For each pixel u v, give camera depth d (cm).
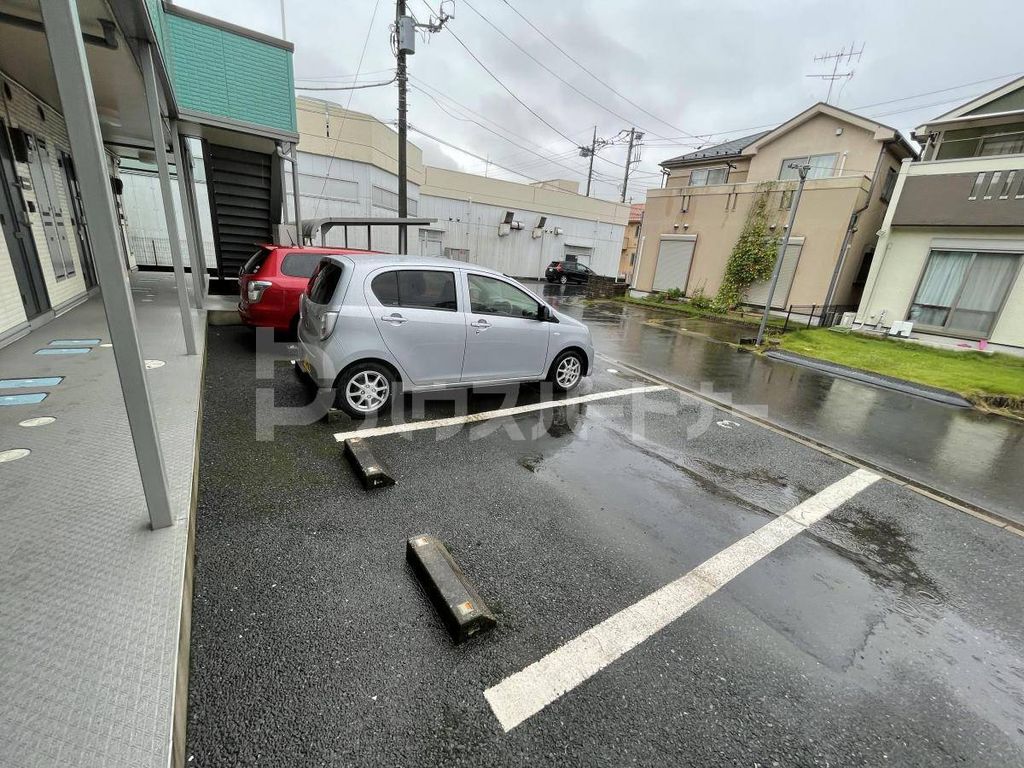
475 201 2291
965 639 218
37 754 112
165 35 509
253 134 706
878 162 1288
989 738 169
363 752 143
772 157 1502
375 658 176
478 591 219
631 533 276
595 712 165
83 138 140
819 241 1279
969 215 966
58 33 131
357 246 1661
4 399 320
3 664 133
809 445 448
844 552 279
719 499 329
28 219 504
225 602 195
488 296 436
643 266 1745
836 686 185
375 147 1605
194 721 146
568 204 2628
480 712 160
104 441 268
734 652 197
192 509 225
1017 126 977
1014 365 879
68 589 161
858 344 1016
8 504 206
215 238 858
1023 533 319
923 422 551
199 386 373
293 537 242
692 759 152
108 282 158
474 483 316
